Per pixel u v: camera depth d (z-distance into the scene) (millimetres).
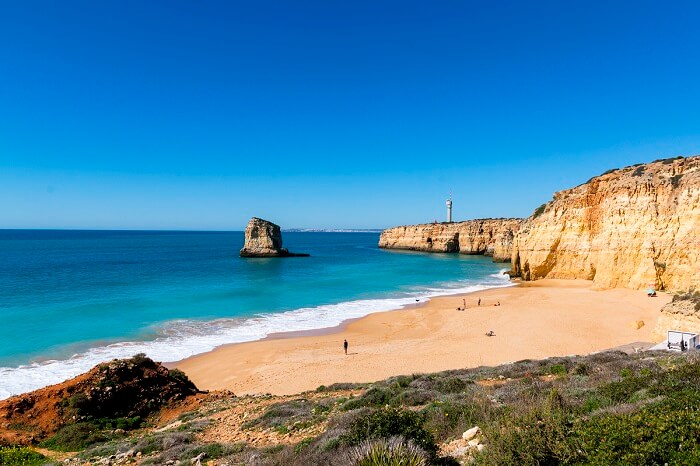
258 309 46000
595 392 10148
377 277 75125
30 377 24797
